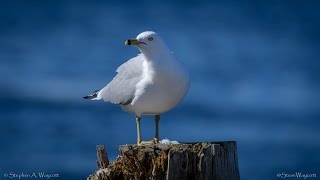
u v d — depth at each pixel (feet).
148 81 47.73
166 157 39.17
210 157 38.37
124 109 51.16
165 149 39.60
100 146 44.19
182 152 38.29
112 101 50.78
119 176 40.78
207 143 39.78
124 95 49.57
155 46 46.96
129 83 49.39
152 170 39.68
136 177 40.16
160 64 46.96
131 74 49.57
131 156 40.57
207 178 38.24
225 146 38.91
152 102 48.14
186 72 48.24
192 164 38.34
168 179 38.24
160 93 47.70
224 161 38.63
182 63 48.67
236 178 39.17
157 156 39.93
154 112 49.29
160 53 47.09
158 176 39.11
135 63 50.01
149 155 40.14
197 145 39.78
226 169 38.68
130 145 41.60
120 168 40.83
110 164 42.47
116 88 50.70
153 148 40.16
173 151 38.34
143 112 49.52
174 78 47.29
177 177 38.17
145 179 40.11
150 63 47.26
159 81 47.32
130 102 49.26
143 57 49.73
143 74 48.47
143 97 48.14
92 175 41.86
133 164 40.47
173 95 47.93
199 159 38.29
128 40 47.21
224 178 38.50
